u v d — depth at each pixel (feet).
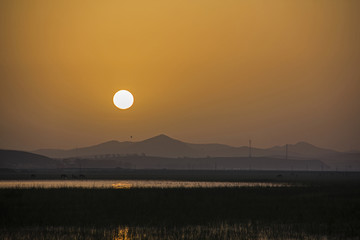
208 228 200.03
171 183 550.36
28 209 253.24
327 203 284.20
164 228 199.62
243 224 209.87
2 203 272.10
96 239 176.65
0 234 186.09
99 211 248.11
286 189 384.47
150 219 223.51
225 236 182.39
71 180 654.12
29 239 176.86
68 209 255.09
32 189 354.33
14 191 334.85
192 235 183.83
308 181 627.46
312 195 339.16
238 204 278.67
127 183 544.21
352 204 278.67
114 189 359.46
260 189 376.68
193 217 229.86
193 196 316.40
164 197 308.40
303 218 226.79
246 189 373.20
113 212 245.04
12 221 216.13
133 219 223.10
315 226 205.05
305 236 184.34
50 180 652.07
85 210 251.60
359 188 418.72
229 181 624.18
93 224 209.46
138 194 321.52
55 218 224.74
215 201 291.58
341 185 488.85
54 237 179.83
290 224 210.38
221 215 236.43
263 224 210.18
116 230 194.29
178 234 185.68
